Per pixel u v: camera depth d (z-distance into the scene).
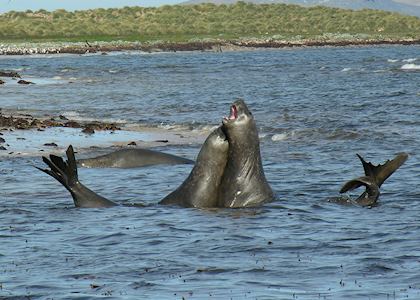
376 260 42.56
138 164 78.69
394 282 38.47
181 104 144.88
